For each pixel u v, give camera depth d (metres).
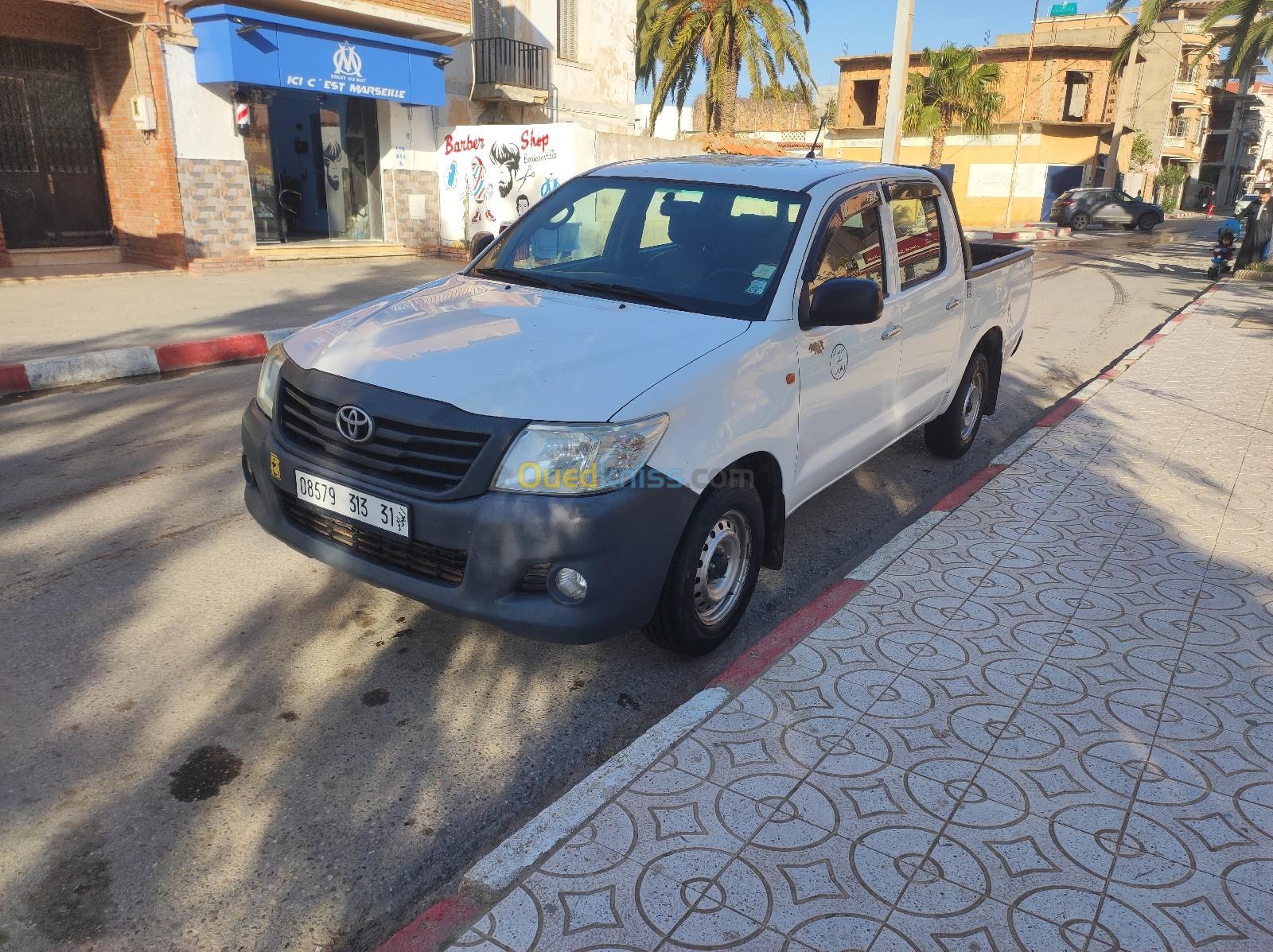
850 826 2.66
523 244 4.62
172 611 3.95
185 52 13.46
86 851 2.59
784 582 4.57
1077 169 43.16
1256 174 74.31
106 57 13.49
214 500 5.21
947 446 6.35
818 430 4.12
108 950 2.28
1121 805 2.79
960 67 35.62
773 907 2.37
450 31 16.91
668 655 3.80
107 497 5.19
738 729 3.11
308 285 13.27
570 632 3.05
